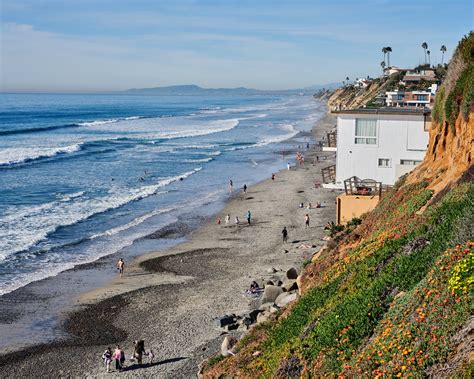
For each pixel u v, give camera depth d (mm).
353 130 48469
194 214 60188
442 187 24750
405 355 12469
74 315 33781
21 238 49844
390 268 18359
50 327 32188
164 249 47531
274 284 33562
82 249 47406
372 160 48375
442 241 17672
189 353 27734
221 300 34969
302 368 16125
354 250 23906
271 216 58344
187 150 114500
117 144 122250
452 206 19906
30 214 58656
